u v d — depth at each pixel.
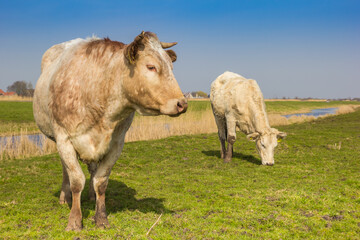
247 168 8.39
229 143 9.37
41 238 3.63
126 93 3.57
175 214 4.69
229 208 4.92
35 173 7.37
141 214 4.67
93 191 5.30
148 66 3.41
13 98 44.62
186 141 13.25
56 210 4.79
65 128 3.76
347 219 4.41
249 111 8.95
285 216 4.50
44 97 4.26
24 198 5.43
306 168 8.23
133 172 8.03
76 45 4.13
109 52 3.76
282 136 8.64
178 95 3.38
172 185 6.64
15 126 19.88
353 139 13.81
